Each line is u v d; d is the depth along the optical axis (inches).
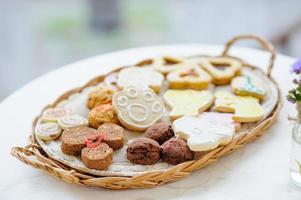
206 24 65.3
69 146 30.7
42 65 66.4
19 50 65.4
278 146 33.1
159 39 66.5
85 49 66.5
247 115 33.6
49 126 32.9
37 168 30.3
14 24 64.4
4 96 65.2
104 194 29.8
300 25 63.5
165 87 37.9
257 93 35.9
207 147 30.5
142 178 29.2
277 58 43.7
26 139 34.7
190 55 43.1
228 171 31.2
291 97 29.4
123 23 65.7
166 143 31.0
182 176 30.1
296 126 29.5
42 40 65.7
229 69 38.7
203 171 31.2
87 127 33.0
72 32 65.8
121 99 34.1
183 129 31.7
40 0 64.1
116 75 38.9
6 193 30.1
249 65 40.0
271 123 34.4
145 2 64.8
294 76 40.4
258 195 29.3
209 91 37.0
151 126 32.9
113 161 30.7
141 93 34.7
